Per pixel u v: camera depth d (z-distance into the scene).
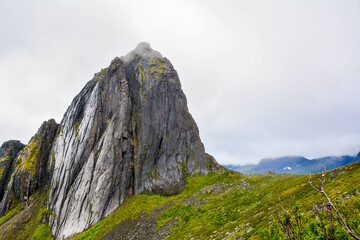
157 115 120.19
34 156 149.00
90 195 101.19
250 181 81.12
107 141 112.81
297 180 60.28
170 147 113.94
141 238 64.69
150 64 137.88
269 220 33.25
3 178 149.00
